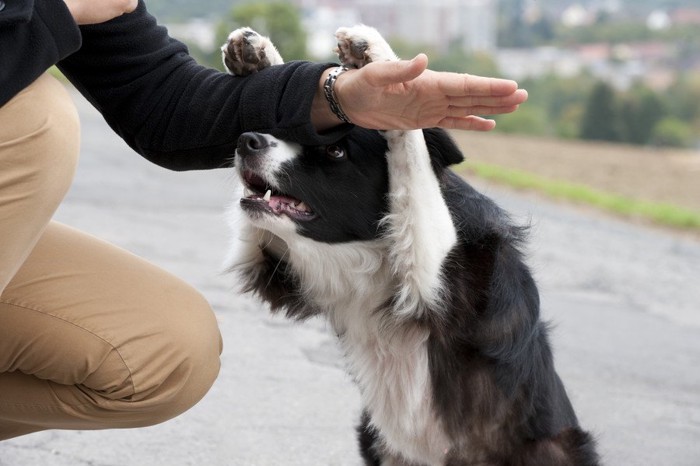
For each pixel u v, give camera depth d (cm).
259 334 307
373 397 209
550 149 1282
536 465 204
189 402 184
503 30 4312
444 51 2928
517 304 200
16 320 173
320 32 2034
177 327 179
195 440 237
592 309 402
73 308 174
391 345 202
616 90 2381
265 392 265
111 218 464
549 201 747
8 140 158
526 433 204
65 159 163
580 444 208
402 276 195
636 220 706
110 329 175
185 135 183
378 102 172
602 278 464
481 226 198
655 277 483
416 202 189
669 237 640
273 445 238
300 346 300
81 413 180
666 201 871
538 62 3531
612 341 353
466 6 4162
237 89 180
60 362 175
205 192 581
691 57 4006
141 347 176
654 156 1315
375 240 197
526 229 208
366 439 221
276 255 207
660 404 289
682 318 407
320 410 258
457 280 196
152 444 233
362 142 192
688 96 2702
